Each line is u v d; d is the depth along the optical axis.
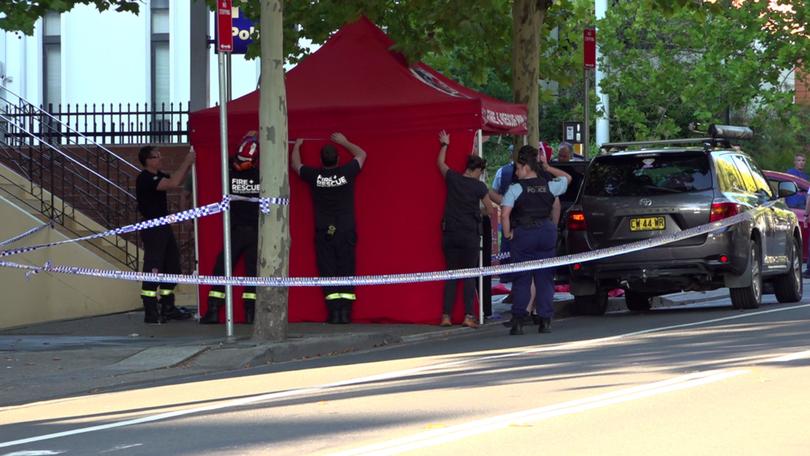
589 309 72.50
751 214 68.38
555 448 29.70
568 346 52.88
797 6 124.62
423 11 76.50
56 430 36.22
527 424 32.91
